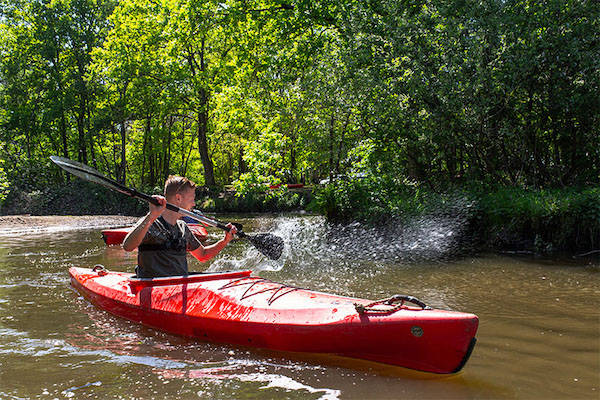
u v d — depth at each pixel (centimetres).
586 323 357
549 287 480
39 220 1582
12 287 512
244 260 693
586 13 825
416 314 261
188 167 3956
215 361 287
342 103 1022
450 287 487
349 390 241
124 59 2464
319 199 959
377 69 973
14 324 373
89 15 2875
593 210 688
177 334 345
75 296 470
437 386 245
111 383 255
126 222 1639
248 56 2031
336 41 1185
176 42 2262
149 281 386
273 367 274
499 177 923
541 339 321
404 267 611
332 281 529
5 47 2842
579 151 877
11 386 253
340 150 1075
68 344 325
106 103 2823
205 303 339
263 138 1052
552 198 742
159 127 3125
